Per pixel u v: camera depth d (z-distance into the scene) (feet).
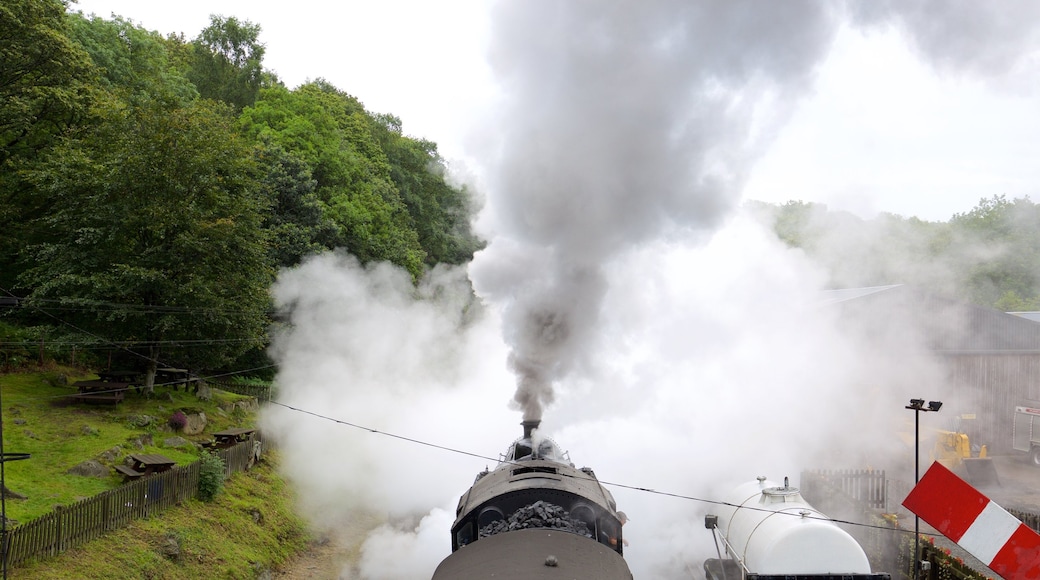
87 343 82.64
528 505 44.52
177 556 58.13
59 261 83.87
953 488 40.01
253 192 99.86
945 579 52.24
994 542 39.06
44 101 97.19
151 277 80.94
